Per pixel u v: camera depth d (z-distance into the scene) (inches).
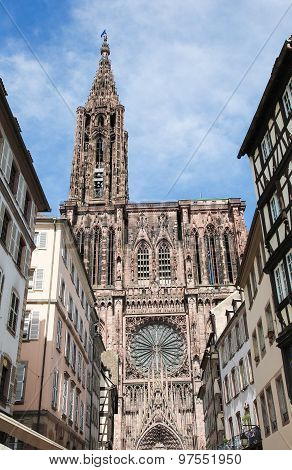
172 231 4089.6
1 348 1041.5
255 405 1451.8
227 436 1847.9
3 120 1056.8
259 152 1244.5
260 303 1293.1
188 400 3363.7
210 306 3663.9
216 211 4138.8
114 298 3727.9
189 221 4089.6
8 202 1102.4
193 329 3543.3
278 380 1132.5
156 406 3339.1
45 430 1312.7
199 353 3454.7
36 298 1503.4
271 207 1149.1
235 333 1724.9
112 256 4003.4
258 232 1280.8
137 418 3326.8
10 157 1121.4
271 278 1122.7
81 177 4439.0
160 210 4192.9
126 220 4207.7
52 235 1616.6
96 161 4680.1
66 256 1708.9
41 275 1544.0
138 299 3740.2
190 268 3811.5
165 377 3449.8
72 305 1792.6
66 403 1585.9
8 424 770.8
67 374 1612.9
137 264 3961.6
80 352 1914.4
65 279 1675.7
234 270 3855.8
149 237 4060.0
